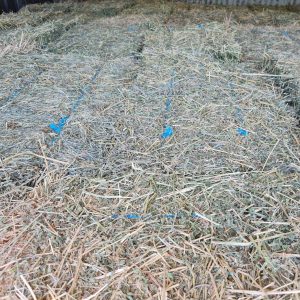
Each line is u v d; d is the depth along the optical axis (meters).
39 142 2.28
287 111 2.69
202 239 1.64
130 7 5.94
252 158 2.19
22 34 3.89
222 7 6.13
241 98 2.82
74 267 1.52
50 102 2.74
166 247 1.60
